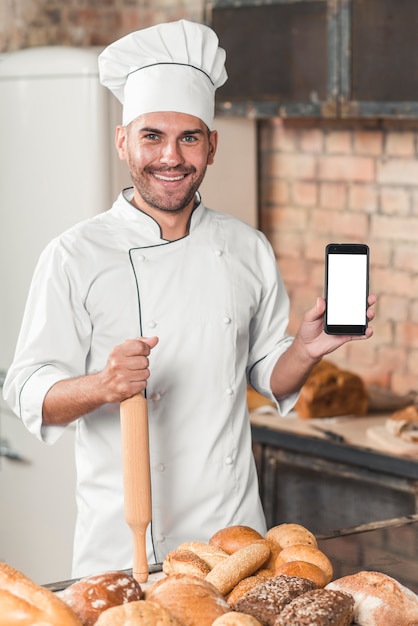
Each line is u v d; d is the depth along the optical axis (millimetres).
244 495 2041
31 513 3559
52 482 3479
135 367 1646
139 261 1989
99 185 3375
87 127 3361
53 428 1879
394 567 1627
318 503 3160
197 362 1998
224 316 2033
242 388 2080
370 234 3750
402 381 3688
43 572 3559
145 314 1982
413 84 3117
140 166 1931
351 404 3391
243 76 3592
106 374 1665
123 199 2043
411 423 3096
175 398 1985
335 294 1653
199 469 1985
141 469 1569
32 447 3523
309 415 3342
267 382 2139
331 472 3109
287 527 1620
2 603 1232
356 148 3756
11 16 3969
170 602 1296
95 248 1980
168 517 1978
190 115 1926
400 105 3156
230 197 3939
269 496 3281
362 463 3006
